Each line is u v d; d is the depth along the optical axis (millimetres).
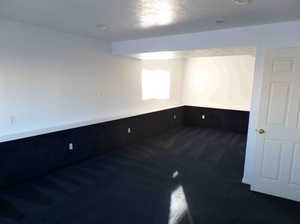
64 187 3268
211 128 7543
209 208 2791
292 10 2469
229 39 3428
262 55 3145
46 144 3646
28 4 2445
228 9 2506
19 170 3332
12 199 2904
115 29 3600
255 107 3279
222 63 7172
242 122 6934
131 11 2652
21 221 2455
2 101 3146
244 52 4031
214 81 7406
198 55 4680
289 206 2871
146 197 3035
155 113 6379
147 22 3143
